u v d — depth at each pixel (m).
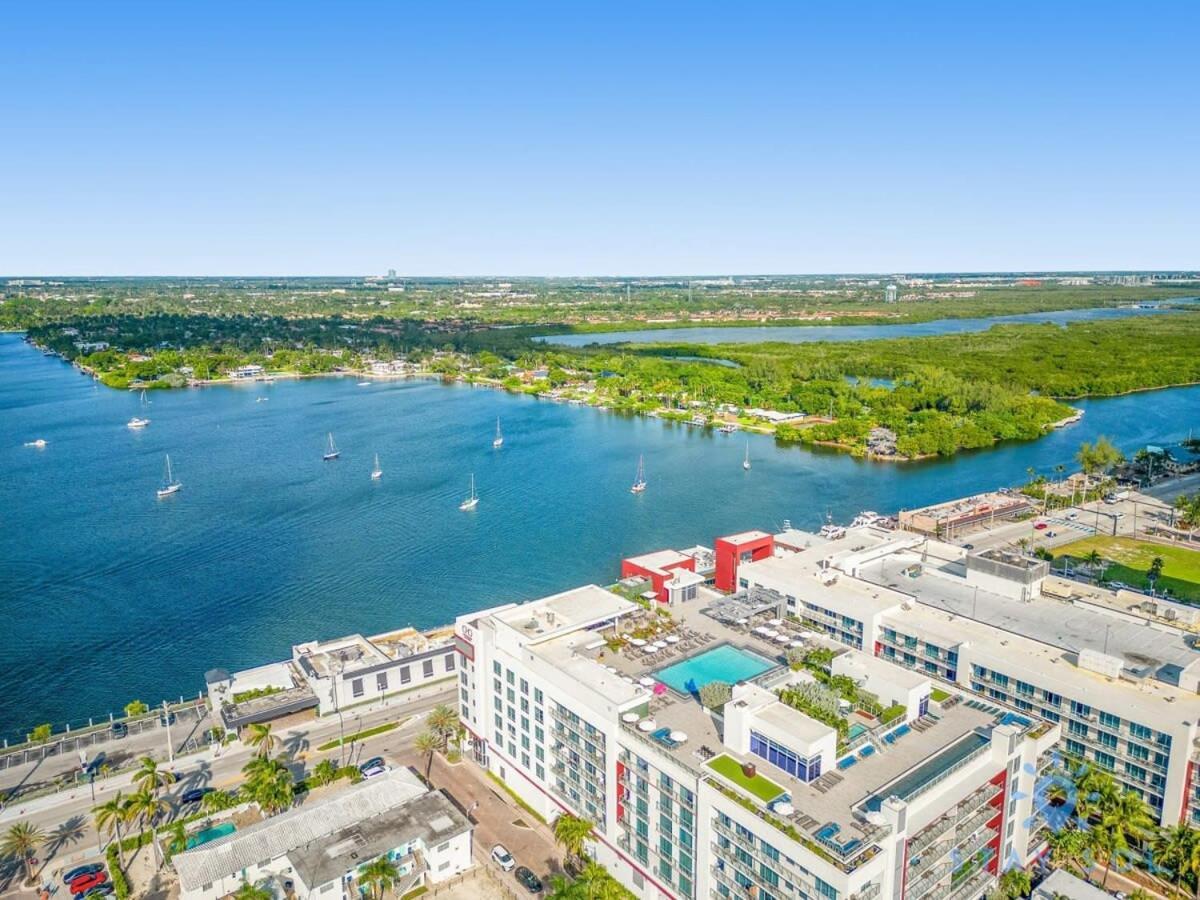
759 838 112.12
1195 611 190.88
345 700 197.88
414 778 156.38
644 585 196.62
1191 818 137.62
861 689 142.00
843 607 186.00
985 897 128.25
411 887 138.50
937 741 130.75
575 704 145.38
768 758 124.44
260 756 162.62
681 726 137.38
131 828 154.12
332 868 133.00
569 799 152.25
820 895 104.75
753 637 173.88
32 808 160.38
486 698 172.88
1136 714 141.75
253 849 137.50
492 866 144.25
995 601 193.12
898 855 110.00
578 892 122.50
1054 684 153.00
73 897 136.88
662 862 132.50
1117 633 175.38
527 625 169.50
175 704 198.88
